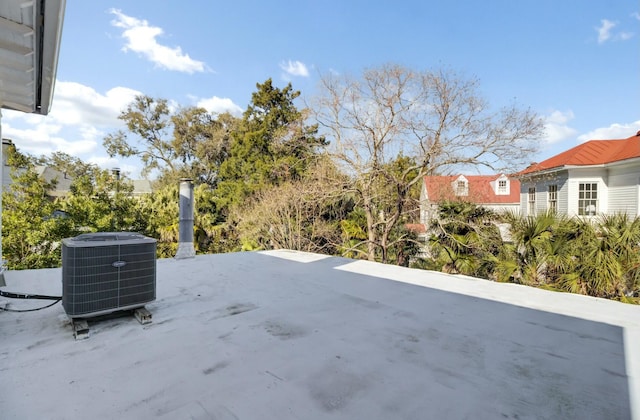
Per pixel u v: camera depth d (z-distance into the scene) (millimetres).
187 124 21484
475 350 1912
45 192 8445
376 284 3510
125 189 9812
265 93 15211
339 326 2264
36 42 2096
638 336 2141
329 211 11344
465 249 8438
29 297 2527
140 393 1416
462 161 9383
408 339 2059
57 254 8023
